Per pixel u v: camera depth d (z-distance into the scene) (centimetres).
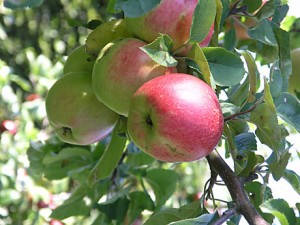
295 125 51
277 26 61
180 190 133
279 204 47
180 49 50
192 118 46
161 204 75
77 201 75
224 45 63
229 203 51
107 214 72
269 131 50
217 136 47
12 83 175
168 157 48
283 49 60
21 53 205
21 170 128
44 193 126
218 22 53
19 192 126
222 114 48
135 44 51
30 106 139
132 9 48
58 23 219
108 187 75
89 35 55
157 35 51
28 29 220
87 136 56
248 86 56
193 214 56
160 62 48
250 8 59
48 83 144
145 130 48
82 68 57
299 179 53
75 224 100
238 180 52
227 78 50
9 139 133
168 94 47
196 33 49
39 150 80
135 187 78
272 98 50
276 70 51
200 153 47
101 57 52
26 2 49
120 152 60
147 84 48
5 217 126
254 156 53
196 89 47
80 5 210
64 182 127
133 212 74
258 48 66
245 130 56
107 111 55
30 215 125
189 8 51
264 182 52
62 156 78
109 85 51
